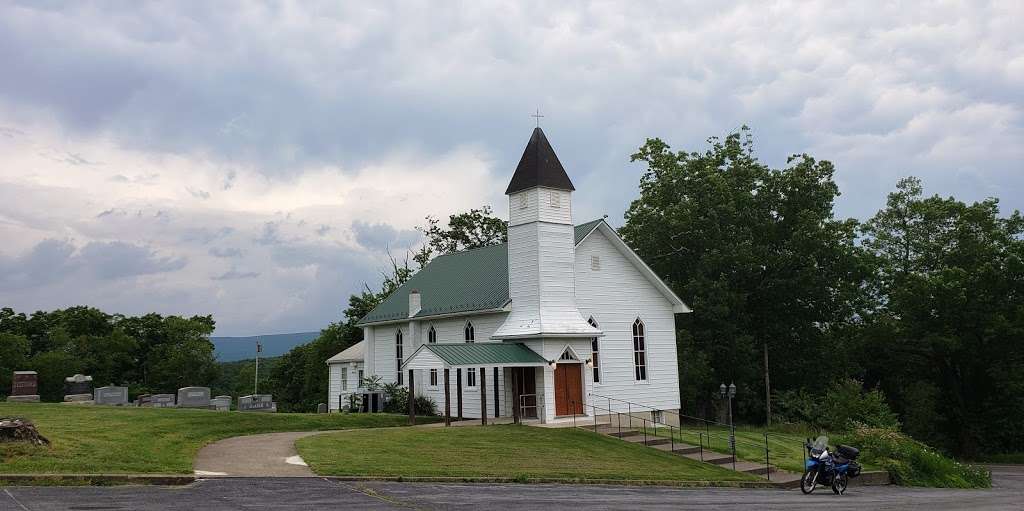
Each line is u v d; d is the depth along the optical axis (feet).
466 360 108.78
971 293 182.39
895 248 211.00
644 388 135.54
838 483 82.43
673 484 77.87
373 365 160.25
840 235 179.93
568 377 121.29
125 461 57.88
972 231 194.90
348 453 72.69
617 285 134.92
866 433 112.37
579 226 134.62
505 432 97.55
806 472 80.79
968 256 191.52
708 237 178.60
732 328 171.12
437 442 85.25
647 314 138.92
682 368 161.07
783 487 85.66
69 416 86.22
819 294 176.45
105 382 220.64
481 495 57.57
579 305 128.16
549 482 69.51
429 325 144.46
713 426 158.81
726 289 172.55
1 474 50.01
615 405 129.90
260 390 267.39
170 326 244.63
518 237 124.06
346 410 151.84
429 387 138.82
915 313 186.70
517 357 114.93
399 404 137.90
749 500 67.36
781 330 181.68
